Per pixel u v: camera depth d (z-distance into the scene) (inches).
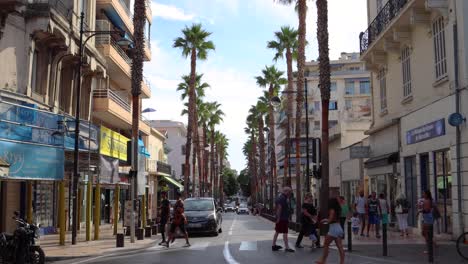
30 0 855.1
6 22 764.0
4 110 644.1
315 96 3139.8
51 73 923.4
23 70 802.8
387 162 1014.4
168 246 756.0
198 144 2891.2
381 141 1117.1
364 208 896.9
